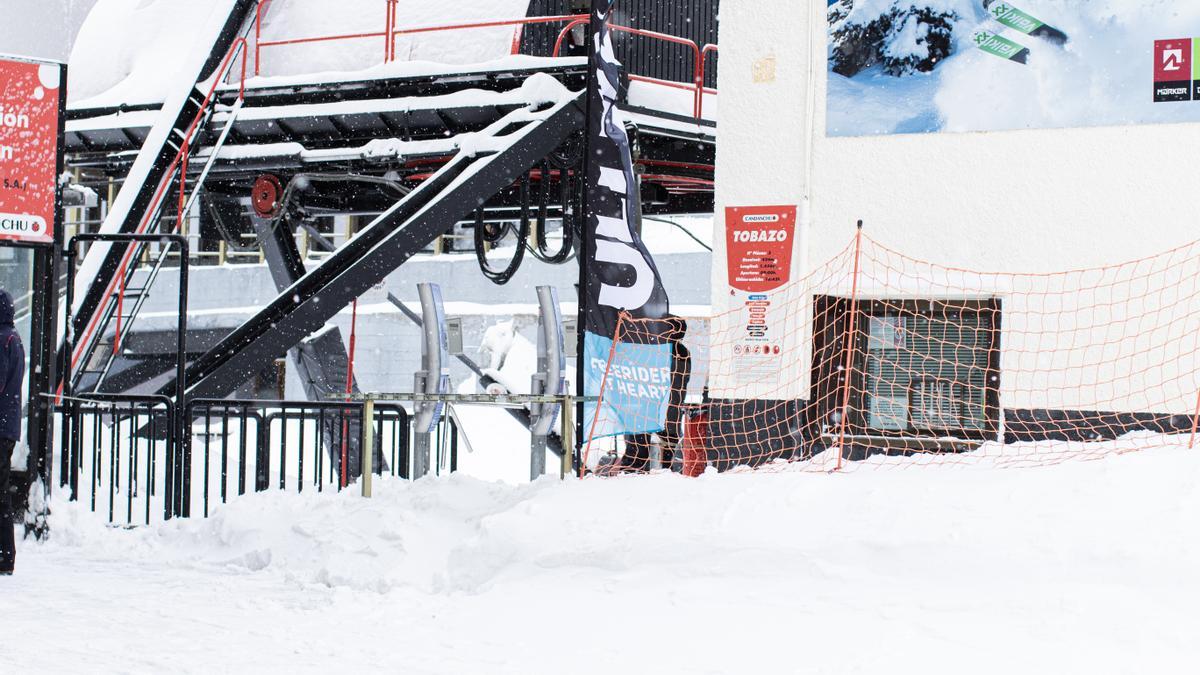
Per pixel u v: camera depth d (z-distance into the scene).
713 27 17.02
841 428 8.88
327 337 17.81
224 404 11.18
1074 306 9.02
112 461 10.98
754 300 9.84
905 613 6.31
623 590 7.12
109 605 7.55
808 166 9.71
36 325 10.38
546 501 8.41
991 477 7.55
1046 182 9.10
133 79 16.19
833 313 9.73
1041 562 6.53
